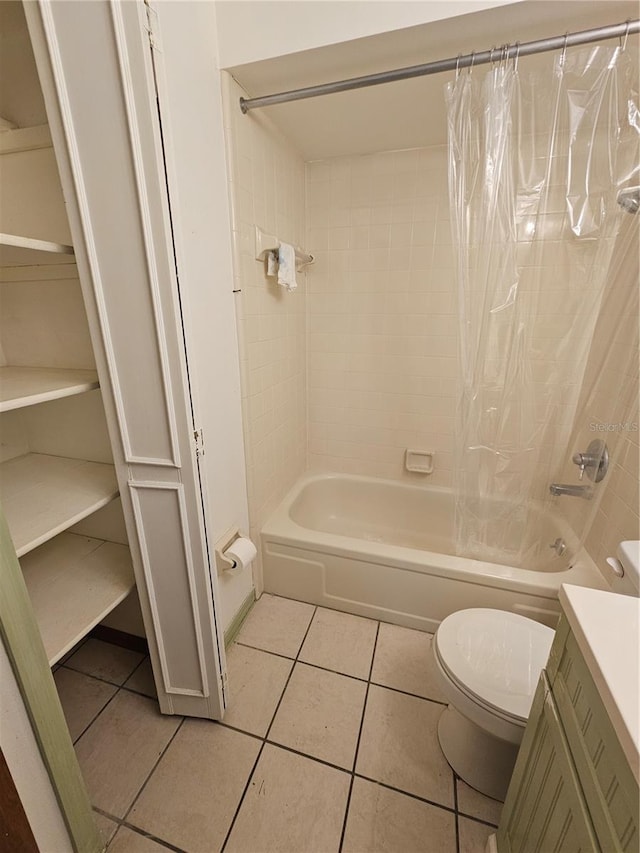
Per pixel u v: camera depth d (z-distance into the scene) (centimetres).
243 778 110
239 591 160
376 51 114
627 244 130
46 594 109
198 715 124
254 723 125
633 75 106
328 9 108
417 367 206
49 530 90
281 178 166
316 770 112
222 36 117
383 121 152
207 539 104
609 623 59
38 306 117
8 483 113
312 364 222
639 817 42
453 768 111
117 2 67
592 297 128
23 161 102
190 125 106
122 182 77
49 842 82
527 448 146
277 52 114
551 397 141
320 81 127
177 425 92
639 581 74
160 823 100
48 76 73
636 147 112
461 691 99
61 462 127
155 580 108
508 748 100
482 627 116
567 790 60
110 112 73
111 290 85
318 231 199
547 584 142
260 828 99
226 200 127
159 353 87
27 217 107
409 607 161
